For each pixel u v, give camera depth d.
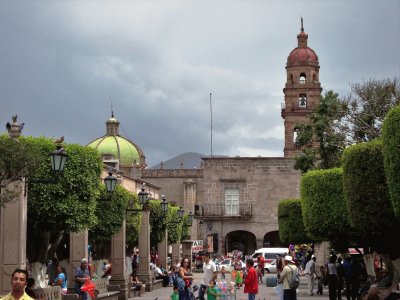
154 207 56.19
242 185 81.81
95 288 31.42
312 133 60.34
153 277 52.31
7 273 22.33
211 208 81.62
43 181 23.12
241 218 81.25
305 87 89.94
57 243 34.56
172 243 66.25
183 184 93.19
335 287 34.06
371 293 21.20
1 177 21.16
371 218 29.48
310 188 40.06
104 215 39.25
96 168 32.62
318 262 59.16
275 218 81.19
